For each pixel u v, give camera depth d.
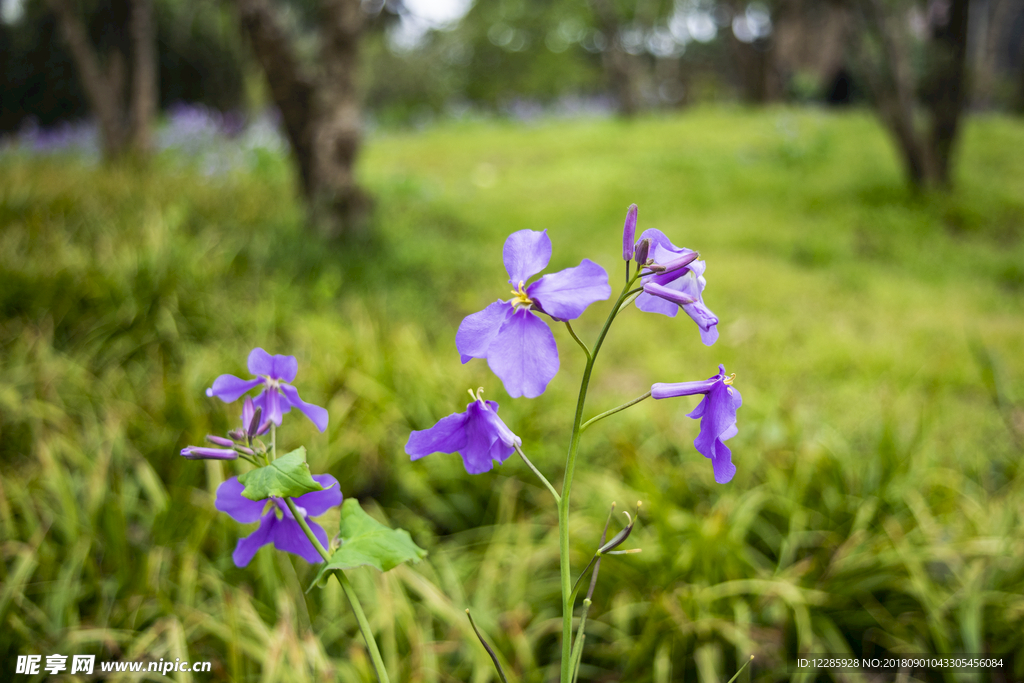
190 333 3.98
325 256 5.73
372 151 13.97
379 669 1.18
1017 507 2.64
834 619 2.42
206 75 16.31
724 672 2.27
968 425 3.74
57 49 15.25
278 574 2.34
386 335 4.00
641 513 2.67
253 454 1.20
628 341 4.92
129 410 3.08
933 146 9.55
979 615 2.29
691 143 12.95
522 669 2.18
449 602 2.38
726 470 1.09
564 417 3.40
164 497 2.51
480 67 29.14
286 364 1.23
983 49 22.06
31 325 3.66
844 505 2.75
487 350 0.99
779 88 21.80
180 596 2.20
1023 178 10.24
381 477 3.08
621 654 2.30
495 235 7.39
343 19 6.49
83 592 2.27
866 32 9.67
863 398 4.00
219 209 6.26
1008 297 6.33
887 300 5.98
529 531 2.68
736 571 2.41
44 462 2.48
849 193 9.34
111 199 5.86
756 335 5.03
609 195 9.30
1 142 8.98
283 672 1.93
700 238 7.61
